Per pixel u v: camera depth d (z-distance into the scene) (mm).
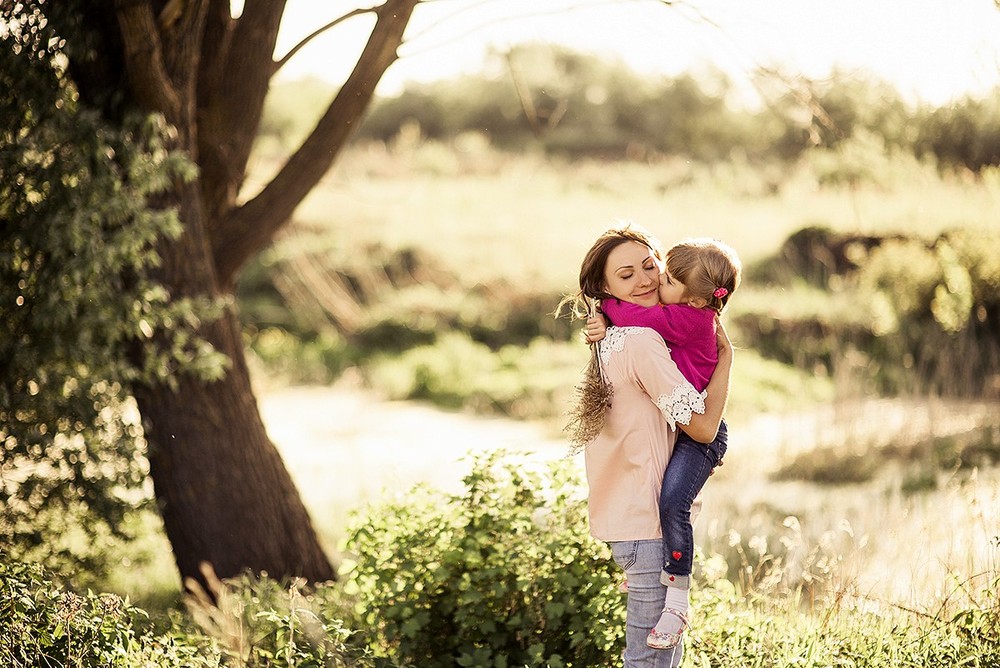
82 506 5828
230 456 5797
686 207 21609
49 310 5152
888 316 14039
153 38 5086
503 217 22062
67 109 5395
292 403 14406
